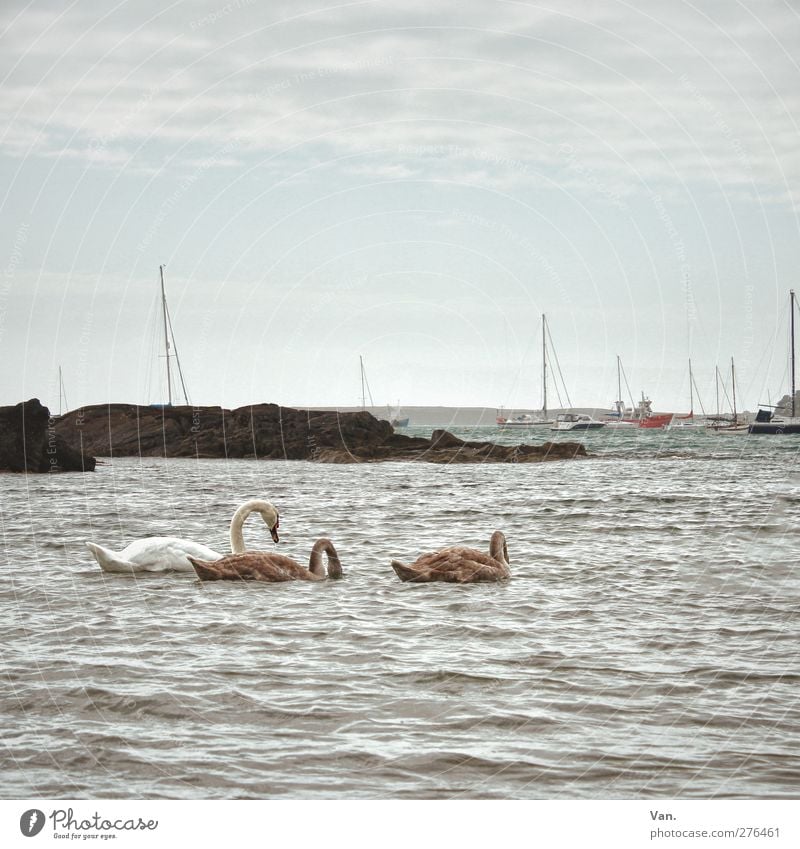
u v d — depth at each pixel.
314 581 17.44
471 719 10.18
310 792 8.65
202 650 12.63
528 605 15.35
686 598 15.93
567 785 8.81
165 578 17.61
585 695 10.91
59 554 20.84
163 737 9.73
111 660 12.19
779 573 18.14
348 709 10.43
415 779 8.91
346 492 40.19
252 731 9.88
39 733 9.88
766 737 9.78
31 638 13.30
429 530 26.03
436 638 13.23
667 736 9.80
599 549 21.62
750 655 12.45
